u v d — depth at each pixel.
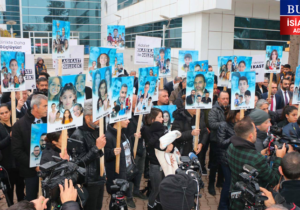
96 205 3.57
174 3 20.45
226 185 4.35
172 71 20.81
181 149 4.84
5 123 4.25
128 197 4.64
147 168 5.60
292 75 8.99
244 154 3.08
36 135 3.62
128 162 4.16
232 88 4.54
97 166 3.46
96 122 3.55
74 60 6.18
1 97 6.01
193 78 4.58
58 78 2.99
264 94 6.89
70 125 3.13
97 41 37.06
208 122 5.23
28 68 5.68
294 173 2.34
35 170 3.71
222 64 6.48
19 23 34.25
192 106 4.63
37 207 1.97
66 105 3.09
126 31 30.69
